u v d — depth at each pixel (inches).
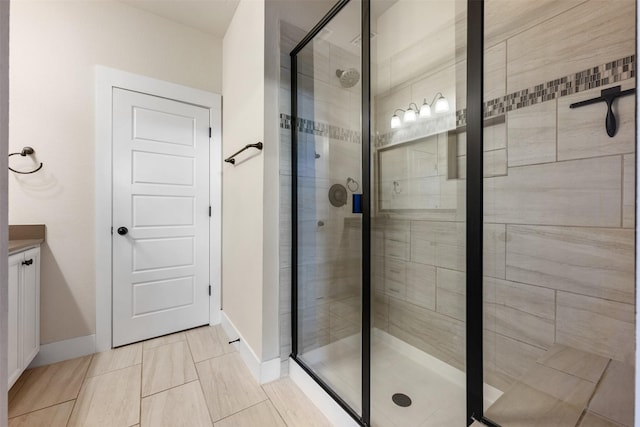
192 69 92.7
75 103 74.4
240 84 80.2
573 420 30.9
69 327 73.4
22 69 68.6
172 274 88.7
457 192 62.4
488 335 55.5
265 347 64.4
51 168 71.4
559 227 46.3
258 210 66.5
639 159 12.5
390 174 77.3
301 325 68.4
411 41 71.2
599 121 42.0
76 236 74.4
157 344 81.7
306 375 60.9
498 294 54.0
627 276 40.3
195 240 92.7
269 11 65.3
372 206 80.3
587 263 43.6
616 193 40.8
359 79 76.1
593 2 42.1
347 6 65.9
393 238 76.5
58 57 72.5
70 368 68.6
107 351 77.4
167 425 51.4
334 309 72.7
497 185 53.7
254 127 69.6
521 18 49.8
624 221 40.3
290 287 67.7
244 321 74.9
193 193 92.4
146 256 84.4
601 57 41.6
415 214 71.1
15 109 67.9
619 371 38.8
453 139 63.1
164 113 87.4
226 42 94.8
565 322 45.9
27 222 68.7
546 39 46.9
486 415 33.8
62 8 73.3
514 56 50.9
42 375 65.4
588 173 43.2
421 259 69.9
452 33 62.7
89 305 75.9
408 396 57.7
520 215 50.8
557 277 46.6
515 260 51.6
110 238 78.8
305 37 67.2
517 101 50.7
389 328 77.2
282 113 67.2
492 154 54.4
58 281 71.9
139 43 83.7
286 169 67.5
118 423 51.6
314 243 70.7
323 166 72.3
